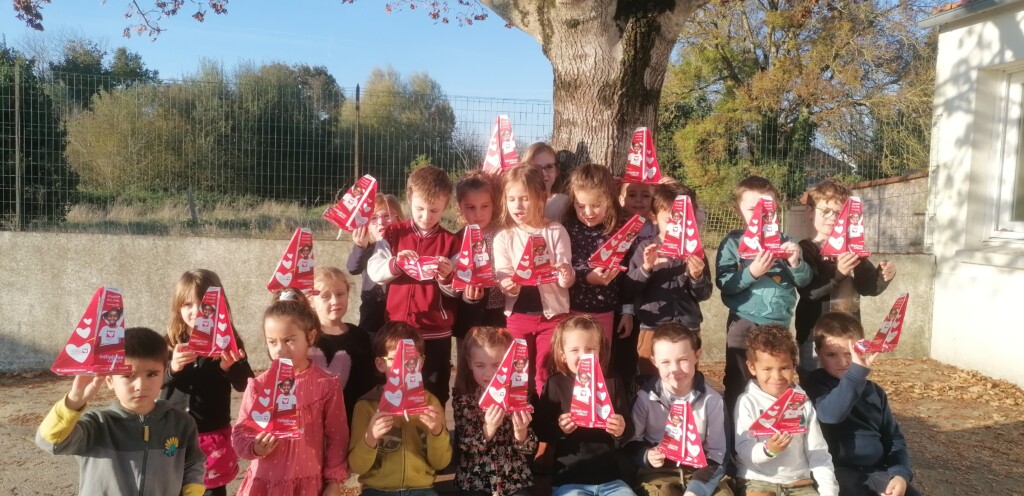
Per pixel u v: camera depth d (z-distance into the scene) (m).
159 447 2.76
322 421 3.10
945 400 6.35
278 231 7.22
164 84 7.14
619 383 3.51
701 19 20.56
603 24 4.66
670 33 4.77
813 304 4.17
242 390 3.44
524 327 3.85
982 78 7.03
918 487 4.52
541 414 3.40
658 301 3.95
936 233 7.68
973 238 7.26
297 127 7.19
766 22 19.47
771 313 3.83
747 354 3.42
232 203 7.20
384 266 3.64
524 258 3.45
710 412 3.31
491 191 3.94
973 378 6.94
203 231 7.17
